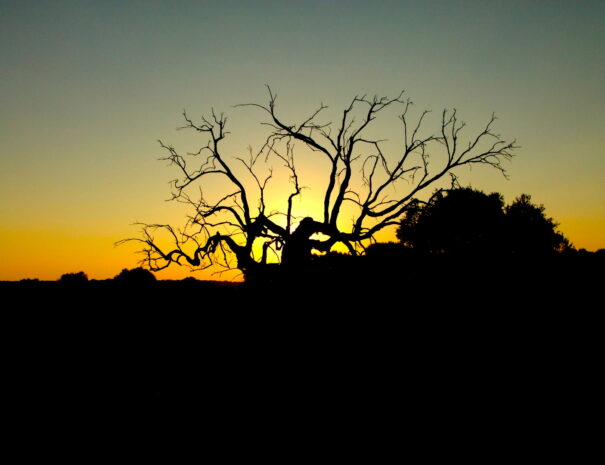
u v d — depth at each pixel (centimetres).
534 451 1114
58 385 1962
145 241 2658
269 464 1122
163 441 1298
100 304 3903
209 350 2477
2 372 2197
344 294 2762
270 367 2086
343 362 2073
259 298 2606
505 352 2091
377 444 1214
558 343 2173
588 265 3916
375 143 2467
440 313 2809
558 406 1412
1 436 1373
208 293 3972
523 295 3212
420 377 1812
